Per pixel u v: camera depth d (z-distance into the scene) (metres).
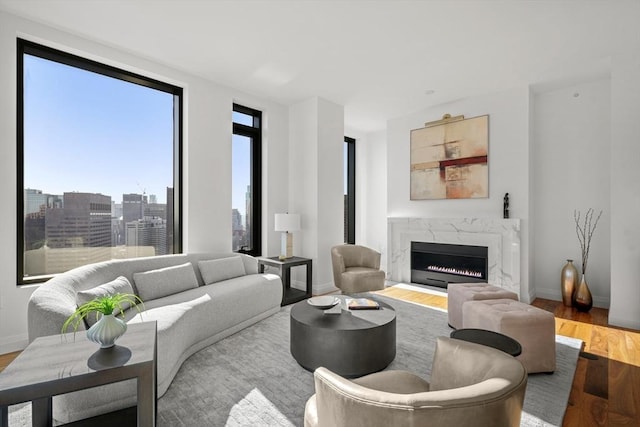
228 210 4.29
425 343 2.89
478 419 0.88
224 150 4.27
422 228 5.15
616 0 2.55
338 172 5.09
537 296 4.55
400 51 3.40
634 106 3.34
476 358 1.23
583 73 3.91
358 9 2.71
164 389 2.05
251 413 1.86
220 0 2.60
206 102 4.08
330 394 1.01
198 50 3.39
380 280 4.36
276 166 4.94
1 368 2.46
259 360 2.54
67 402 1.69
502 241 4.38
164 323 2.24
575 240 4.27
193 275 3.38
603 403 1.99
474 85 4.29
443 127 5.02
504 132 4.45
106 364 1.32
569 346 2.85
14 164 2.77
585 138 4.21
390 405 0.89
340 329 2.27
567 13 2.72
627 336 3.09
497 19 2.82
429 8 2.68
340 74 3.97
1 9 2.69
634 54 3.35
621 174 3.41
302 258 4.61
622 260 3.39
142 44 3.27
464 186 4.79
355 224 6.86
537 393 2.09
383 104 5.04
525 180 4.28
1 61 2.71
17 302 2.77
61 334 1.63
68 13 2.76
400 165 5.57
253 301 3.36
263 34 3.10
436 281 5.05
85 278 2.57
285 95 4.68
